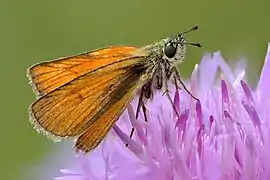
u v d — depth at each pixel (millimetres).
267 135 102
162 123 104
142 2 179
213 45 174
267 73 110
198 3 175
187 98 110
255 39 172
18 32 178
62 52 179
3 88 174
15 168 160
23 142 162
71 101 102
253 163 100
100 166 107
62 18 179
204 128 103
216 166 100
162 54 107
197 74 115
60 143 116
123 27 180
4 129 167
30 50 178
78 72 104
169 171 102
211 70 115
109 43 180
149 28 179
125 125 108
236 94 107
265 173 101
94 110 103
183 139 102
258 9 173
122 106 105
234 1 172
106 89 104
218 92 110
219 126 102
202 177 100
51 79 104
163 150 102
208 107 107
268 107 107
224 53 160
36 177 118
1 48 178
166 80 107
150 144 103
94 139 103
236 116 104
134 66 105
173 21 178
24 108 172
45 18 179
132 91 105
